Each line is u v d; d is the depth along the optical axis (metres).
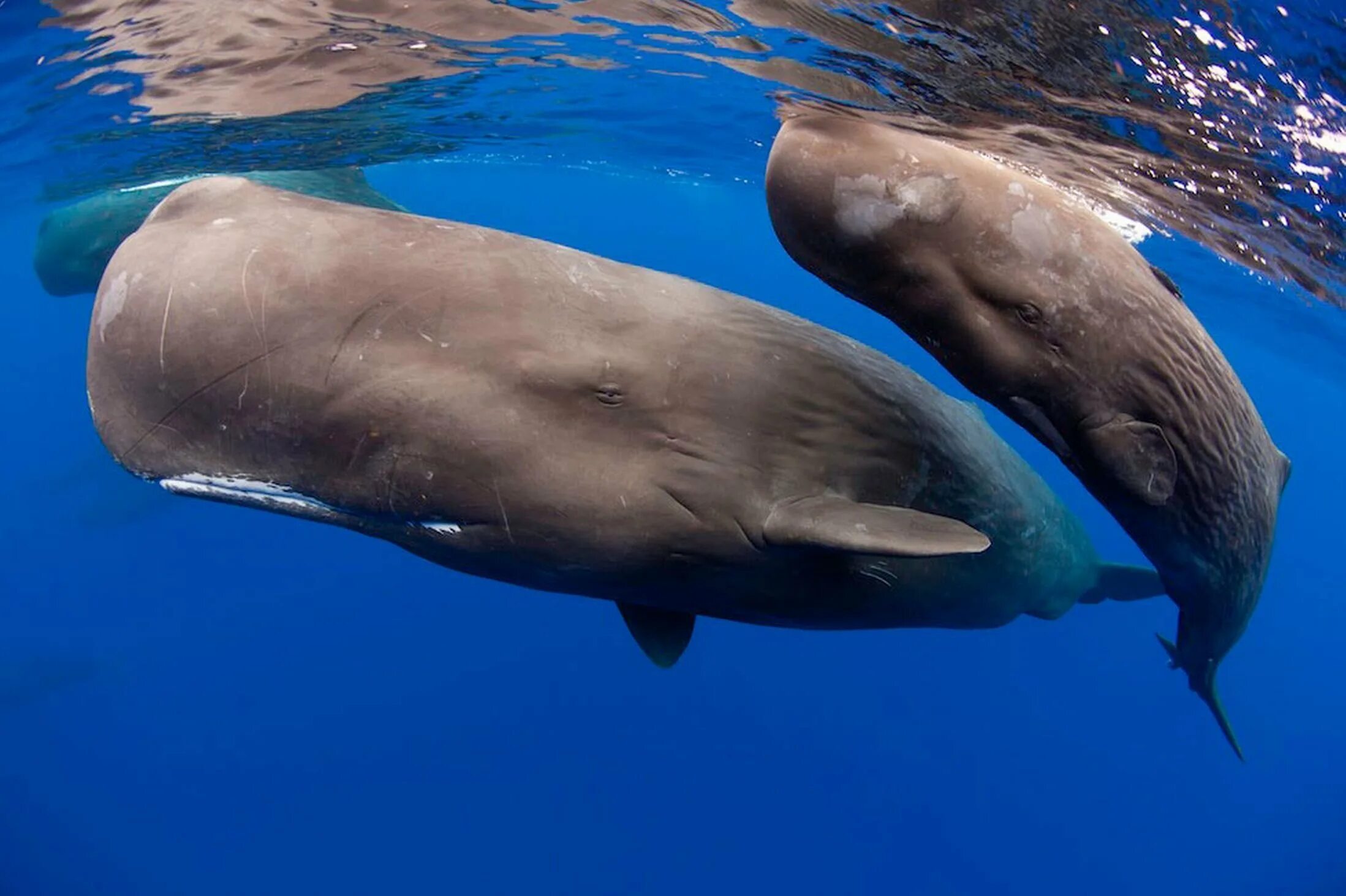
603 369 4.39
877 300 4.67
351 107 10.94
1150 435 5.07
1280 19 6.26
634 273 4.75
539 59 9.35
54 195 15.59
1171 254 11.75
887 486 5.12
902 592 5.88
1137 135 7.79
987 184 4.54
